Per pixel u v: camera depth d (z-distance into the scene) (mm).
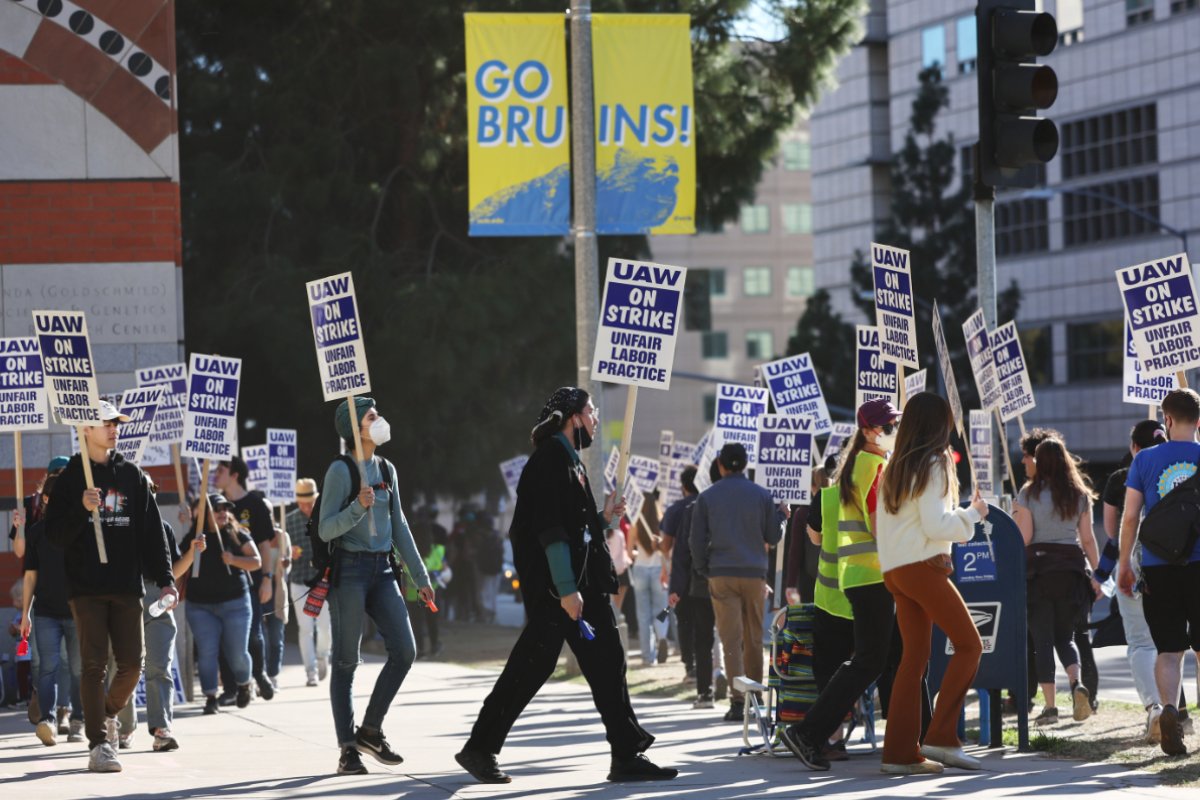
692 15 86312
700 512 35188
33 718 35406
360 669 55031
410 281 82500
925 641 24234
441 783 24672
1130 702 36625
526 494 23766
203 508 37906
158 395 36344
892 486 23750
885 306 27422
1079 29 171125
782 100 89938
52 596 32156
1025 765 24875
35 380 34312
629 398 27188
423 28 82250
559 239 87812
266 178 80625
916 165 131000
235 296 80750
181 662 43344
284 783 25359
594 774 25500
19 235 44781
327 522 25906
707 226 90688
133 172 45156
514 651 24000
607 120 47125
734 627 35031
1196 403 25906
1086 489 32531
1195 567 25359
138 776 26734
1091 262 170750
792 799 21703
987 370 32156
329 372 27484
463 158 87625
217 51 86062
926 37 193750
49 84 44969
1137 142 165250
